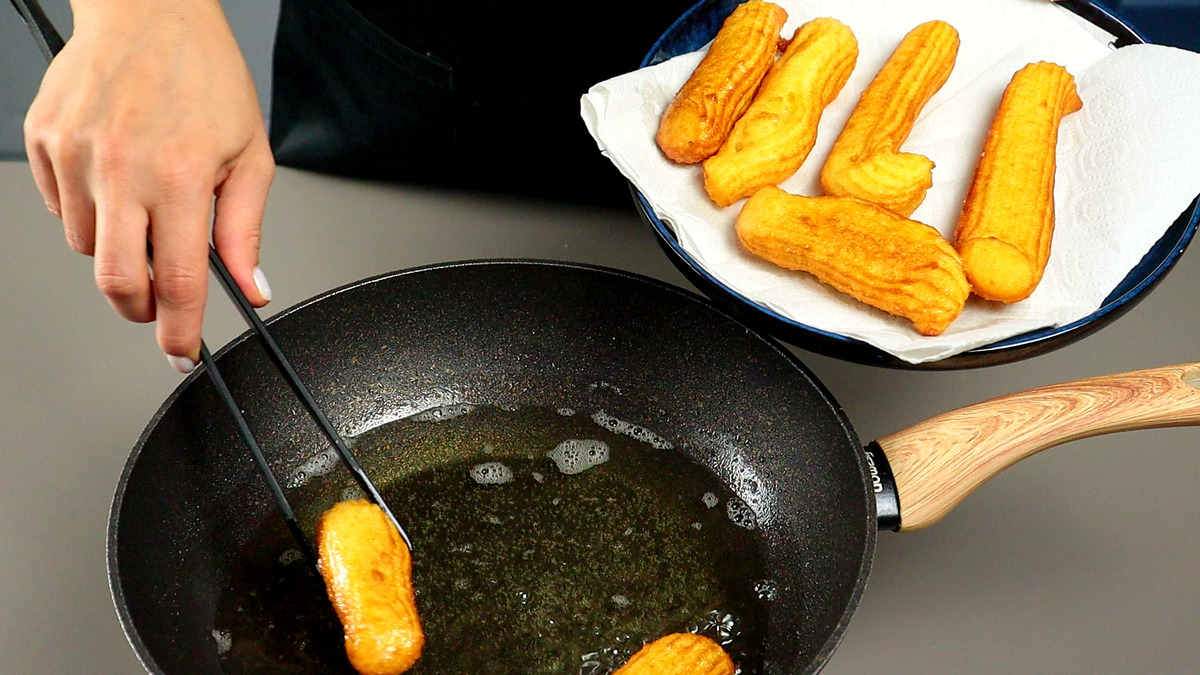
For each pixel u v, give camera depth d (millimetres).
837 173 807
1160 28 1078
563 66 902
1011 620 769
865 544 704
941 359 750
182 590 736
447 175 978
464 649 727
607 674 720
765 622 735
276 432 795
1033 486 823
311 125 963
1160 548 798
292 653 725
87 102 680
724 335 781
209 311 899
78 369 872
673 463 795
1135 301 758
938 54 848
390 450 803
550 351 821
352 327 800
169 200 671
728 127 819
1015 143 810
